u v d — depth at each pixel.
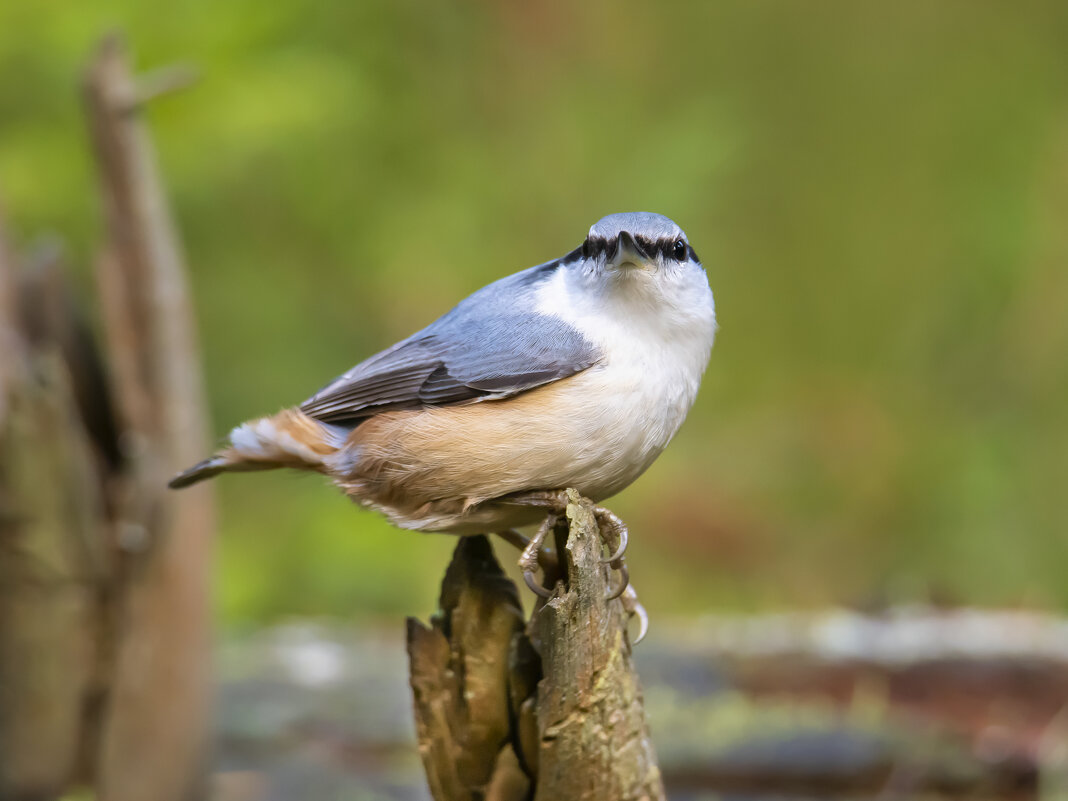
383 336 12.27
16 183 10.57
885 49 14.67
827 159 14.41
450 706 4.80
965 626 9.74
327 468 5.26
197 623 7.07
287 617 11.16
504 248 12.57
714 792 7.39
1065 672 8.71
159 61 10.76
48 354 6.54
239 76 10.99
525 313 5.05
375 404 5.18
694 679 8.73
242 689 8.75
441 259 12.10
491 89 13.67
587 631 4.46
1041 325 13.32
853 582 12.50
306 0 11.69
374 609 11.19
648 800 4.69
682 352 5.04
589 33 14.19
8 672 6.55
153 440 6.93
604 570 4.52
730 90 14.33
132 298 6.95
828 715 8.03
